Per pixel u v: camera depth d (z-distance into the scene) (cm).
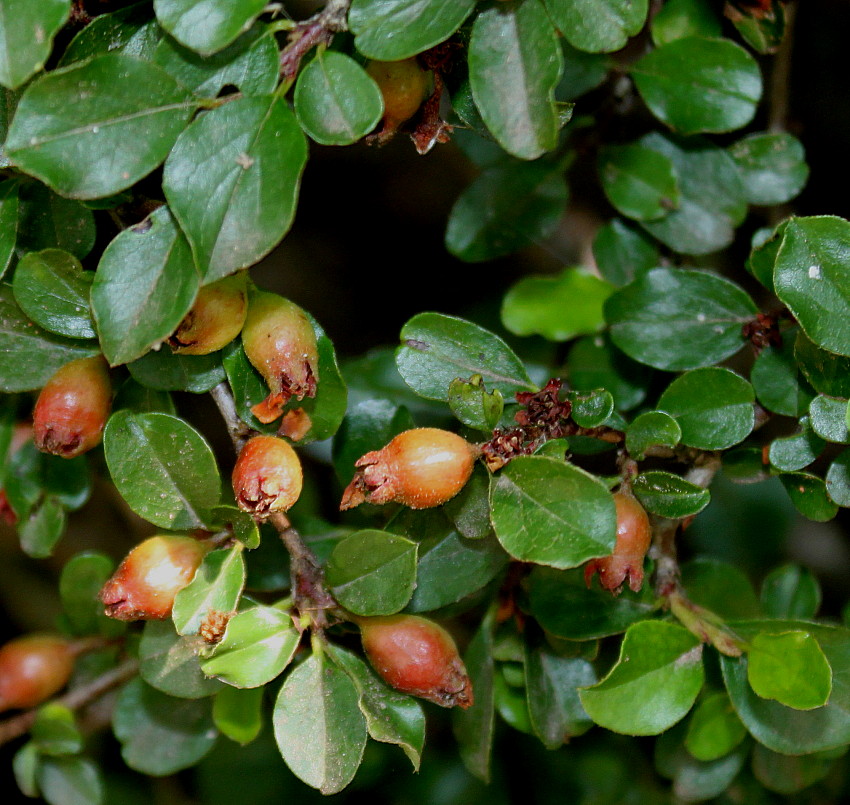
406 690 25
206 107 24
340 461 26
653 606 26
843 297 24
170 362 25
